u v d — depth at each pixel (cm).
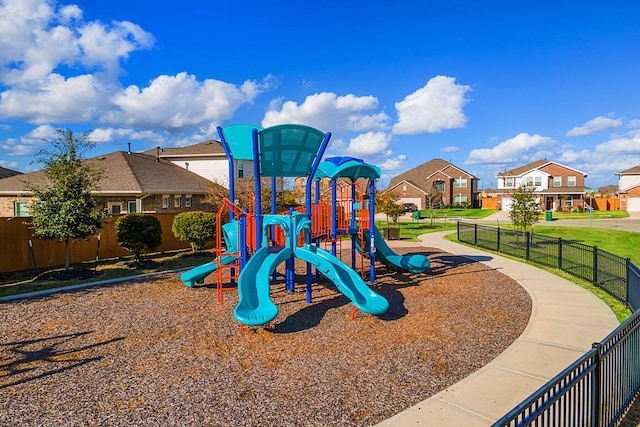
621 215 4288
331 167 1029
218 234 865
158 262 1391
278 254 802
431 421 399
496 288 991
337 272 781
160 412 422
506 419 243
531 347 596
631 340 438
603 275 1043
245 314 621
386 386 477
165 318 750
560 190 5238
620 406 408
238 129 1040
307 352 585
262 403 439
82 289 991
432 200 5559
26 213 2188
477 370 519
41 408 430
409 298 898
